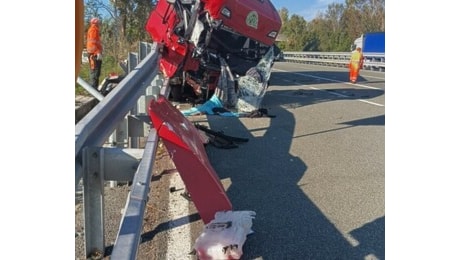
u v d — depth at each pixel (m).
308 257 3.17
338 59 35.53
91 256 2.95
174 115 3.88
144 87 5.04
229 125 8.11
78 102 8.13
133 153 2.74
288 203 4.21
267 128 7.86
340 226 3.71
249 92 9.23
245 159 5.76
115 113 3.63
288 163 5.59
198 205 3.37
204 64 9.73
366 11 63.91
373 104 11.20
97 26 10.72
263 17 10.18
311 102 11.48
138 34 20.08
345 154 6.08
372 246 3.36
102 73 14.60
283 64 40.25
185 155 3.33
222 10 9.30
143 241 3.39
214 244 2.95
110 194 4.43
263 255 3.19
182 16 8.79
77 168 2.68
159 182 4.80
